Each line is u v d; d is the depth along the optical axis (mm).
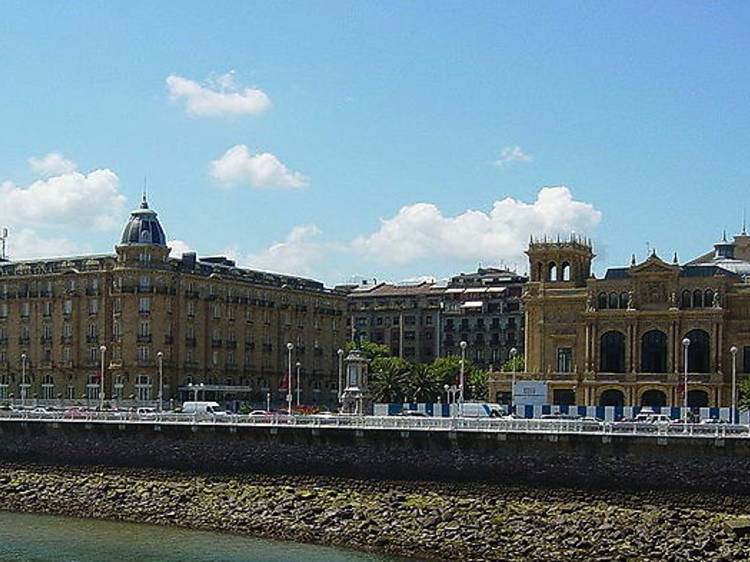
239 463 113188
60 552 92375
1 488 121750
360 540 96250
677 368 179250
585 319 185875
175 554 91312
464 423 106438
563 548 89250
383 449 106188
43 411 137875
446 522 97250
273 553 91688
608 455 97312
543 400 158875
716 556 84875
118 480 118812
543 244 194250
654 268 181500
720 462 93375
